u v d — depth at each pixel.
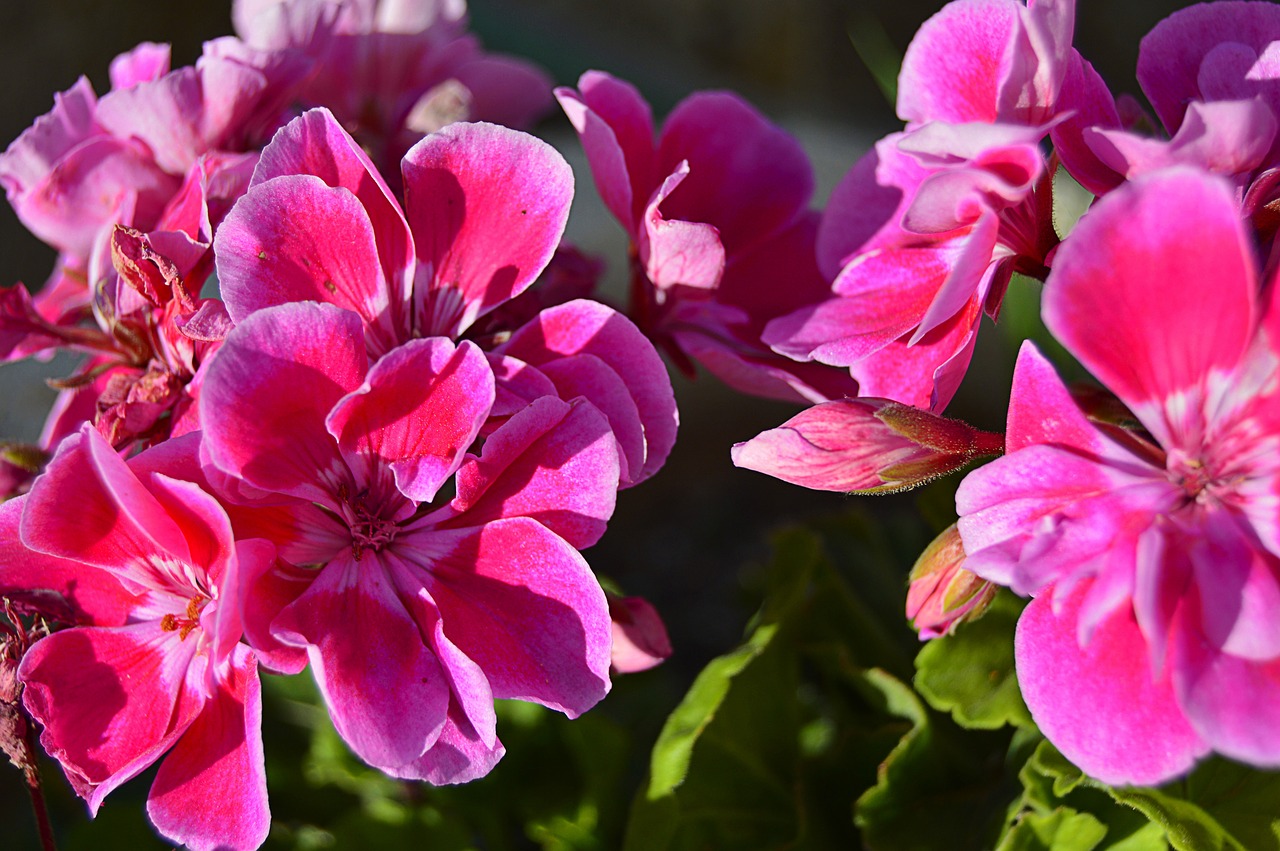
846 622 0.33
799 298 0.30
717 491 0.48
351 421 0.26
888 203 0.29
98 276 0.29
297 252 0.26
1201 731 0.24
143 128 0.29
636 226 0.29
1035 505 0.25
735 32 0.89
